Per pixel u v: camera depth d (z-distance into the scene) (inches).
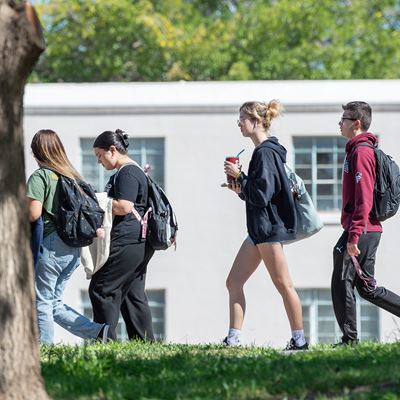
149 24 3376.0
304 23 3516.2
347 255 980.6
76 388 732.7
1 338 656.4
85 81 3496.6
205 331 2170.3
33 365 667.4
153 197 1114.1
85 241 1034.1
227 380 744.3
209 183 2180.1
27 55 661.3
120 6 3376.0
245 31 3518.7
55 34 3412.9
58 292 1053.8
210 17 3777.1
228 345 996.6
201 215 2180.1
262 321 2150.6
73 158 2181.3
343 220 993.5
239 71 3361.2
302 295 2192.4
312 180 2167.8
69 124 2183.8
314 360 806.5
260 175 954.1
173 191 2185.0
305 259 2185.0
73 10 3400.6
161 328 2177.7
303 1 3526.1
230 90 2187.5
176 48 3408.0
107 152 1103.6
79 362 794.2
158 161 2188.7
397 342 914.1
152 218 1106.1
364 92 2169.0
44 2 3412.9
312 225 1011.3
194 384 738.8
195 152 2183.8
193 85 2194.9
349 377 738.2
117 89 2196.1
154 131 2187.5
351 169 979.9
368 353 833.5
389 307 1003.9
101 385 738.8
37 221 995.9
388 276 2158.0
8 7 662.5
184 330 2172.7
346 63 3437.5
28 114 2180.1
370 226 984.3
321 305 2192.4
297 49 3459.6
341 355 837.8
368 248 984.9
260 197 951.0
